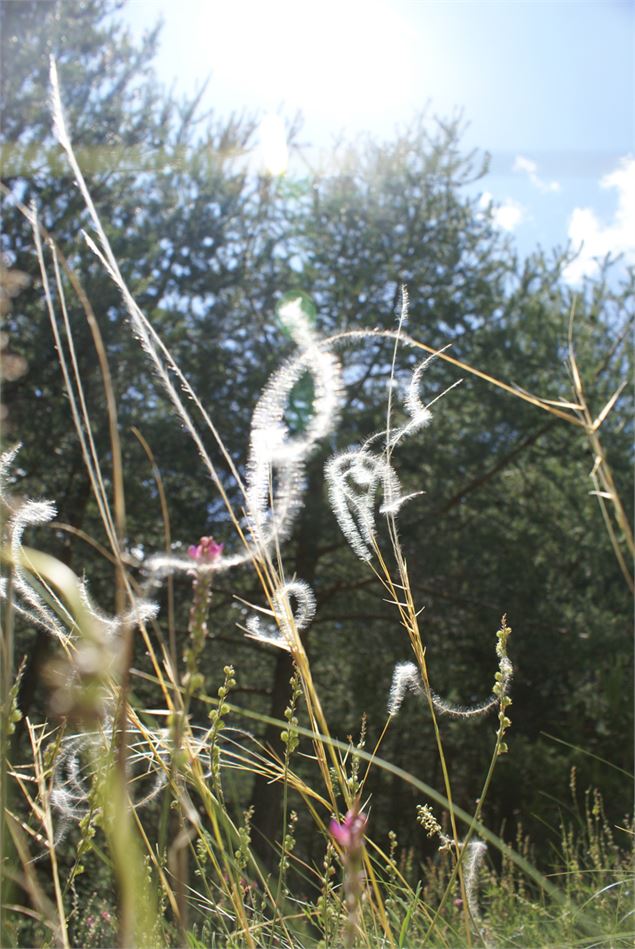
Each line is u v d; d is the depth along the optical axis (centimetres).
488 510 1505
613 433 1415
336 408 106
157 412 1215
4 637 90
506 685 127
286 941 144
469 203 1502
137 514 1159
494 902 275
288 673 1320
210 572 74
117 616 76
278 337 1322
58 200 1076
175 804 114
